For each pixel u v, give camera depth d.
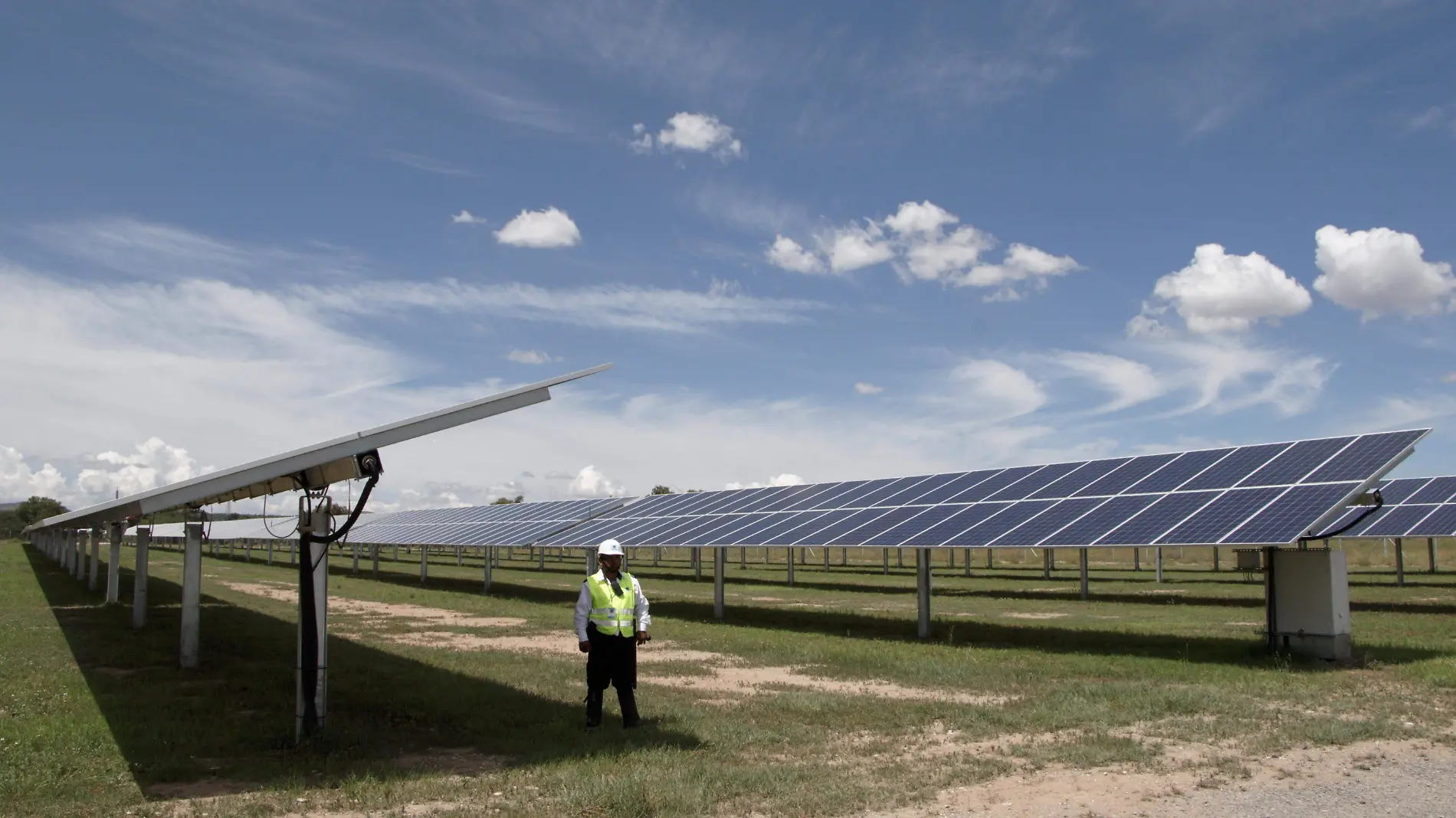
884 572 48.50
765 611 26.70
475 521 46.78
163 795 8.43
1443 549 58.22
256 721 11.60
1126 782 8.36
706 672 15.77
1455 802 7.66
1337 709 11.29
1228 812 7.48
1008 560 64.12
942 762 9.20
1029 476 23.00
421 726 11.36
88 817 7.76
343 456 9.59
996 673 14.77
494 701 12.88
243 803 8.09
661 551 80.31
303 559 10.72
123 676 15.24
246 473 9.11
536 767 9.20
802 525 24.42
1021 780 8.48
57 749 9.98
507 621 24.81
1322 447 17.33
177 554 77.06
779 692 13.77
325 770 9.27
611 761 9.39
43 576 39.28
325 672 11.02
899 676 15.01
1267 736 9.91
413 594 35.09
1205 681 13.58
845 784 8.44
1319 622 15.22
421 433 9.98
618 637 11.09
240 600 30.23
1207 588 35.03
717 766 9.11
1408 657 15.38
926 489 25.08
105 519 15.45
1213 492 17.17
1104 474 20.97
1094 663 15.66
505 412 10.46
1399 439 16.03
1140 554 64.25
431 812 7.83
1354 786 8.14
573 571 55.06
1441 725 10.43
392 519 61.28
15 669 15.86
